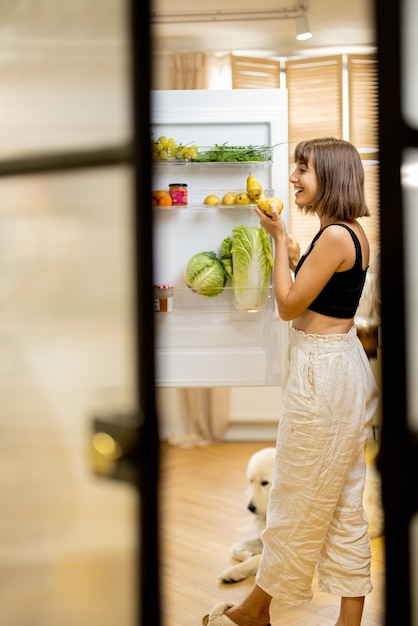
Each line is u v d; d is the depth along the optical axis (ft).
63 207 3.40
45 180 3.43
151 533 3.36
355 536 7.25
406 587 3.09
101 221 3.34
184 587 9.01
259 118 10.19
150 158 3.28
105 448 3.34
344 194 7.23
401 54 3.00
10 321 3.48
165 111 10.16
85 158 3.36
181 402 16.33
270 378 10.56
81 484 3.44
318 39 14.88
